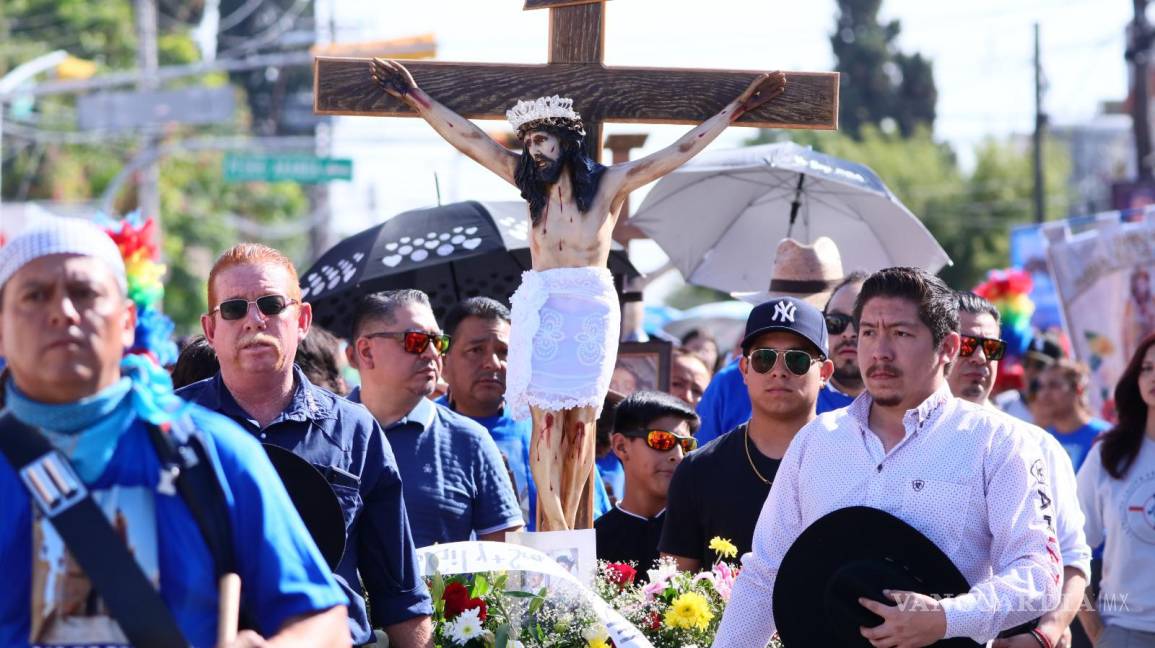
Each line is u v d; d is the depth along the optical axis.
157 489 5.41
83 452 5.39
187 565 5.41
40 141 54.91
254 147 64.69
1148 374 11.09
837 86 8.53
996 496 7.11
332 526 7.34
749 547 9.33
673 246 15.50
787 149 14.32
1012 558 6.99
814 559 7.17
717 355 18.06
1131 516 11.12
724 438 9.67
